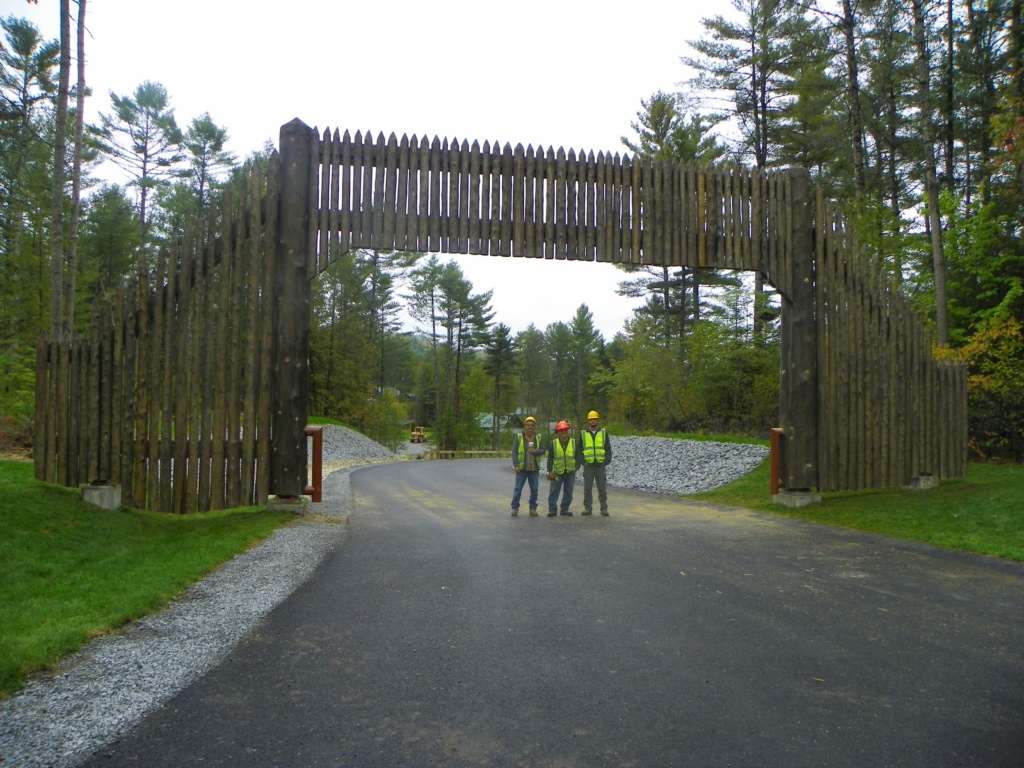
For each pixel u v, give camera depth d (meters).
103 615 5.89
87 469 10.82
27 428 17.69
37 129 34.00
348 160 12.24
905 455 14.01
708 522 12.09
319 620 6.11
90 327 10.89
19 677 4.61
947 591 7.20
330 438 41.12
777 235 13.57
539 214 12.71
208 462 11.36
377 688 4.62
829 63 30.50
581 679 4.79
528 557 8.90
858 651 5.38
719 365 29.88
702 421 30.81
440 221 12.38
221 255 11.57
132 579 7.12
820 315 13.69
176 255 11.35
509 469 31.62
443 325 74.38
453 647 5.43
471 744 3.85
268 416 11.71
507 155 12.70
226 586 7.18
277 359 11.81
